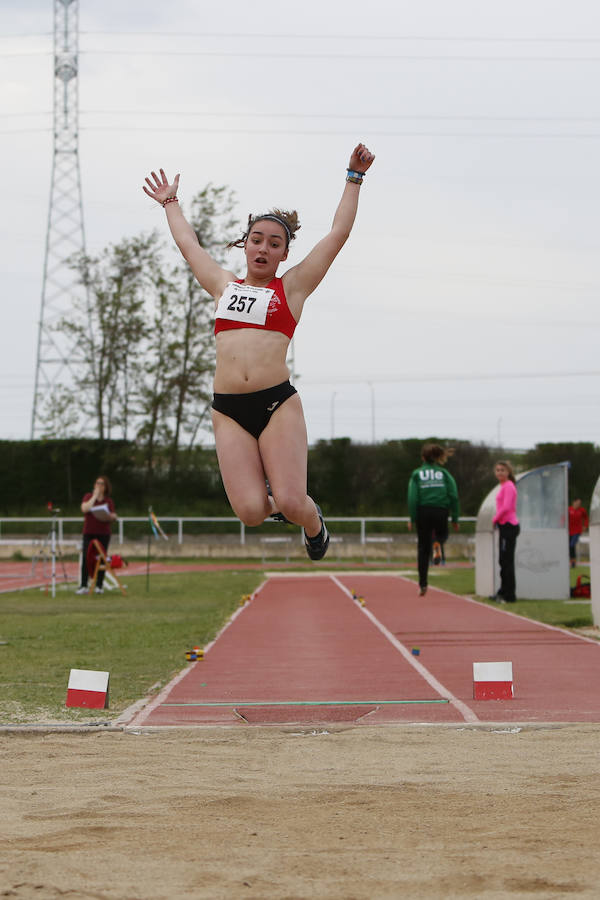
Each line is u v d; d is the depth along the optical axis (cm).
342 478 8869
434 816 801
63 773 970
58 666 1764
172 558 7188
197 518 7656
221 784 919
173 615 2848
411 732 1162
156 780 936
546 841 723
